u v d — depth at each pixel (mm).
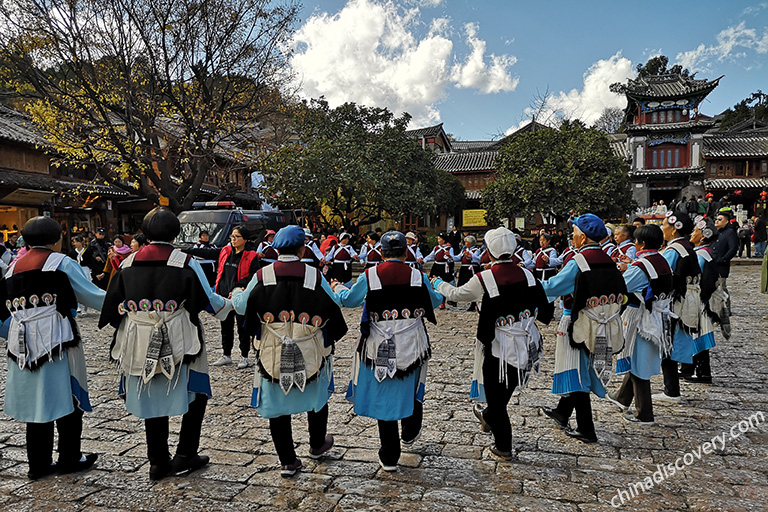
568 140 24453
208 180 28625
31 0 14219
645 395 4379
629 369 4375
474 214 31000
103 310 3373
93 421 4648
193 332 3451
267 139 22469
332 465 3707
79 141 15930
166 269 3352
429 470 3613
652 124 33281
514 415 4703
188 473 3559
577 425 4137
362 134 23016
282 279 3391
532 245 18094
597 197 23094
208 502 3168
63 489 3342
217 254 12516
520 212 25031
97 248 11289
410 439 3777
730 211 8656
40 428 3438
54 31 14516
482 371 3750
